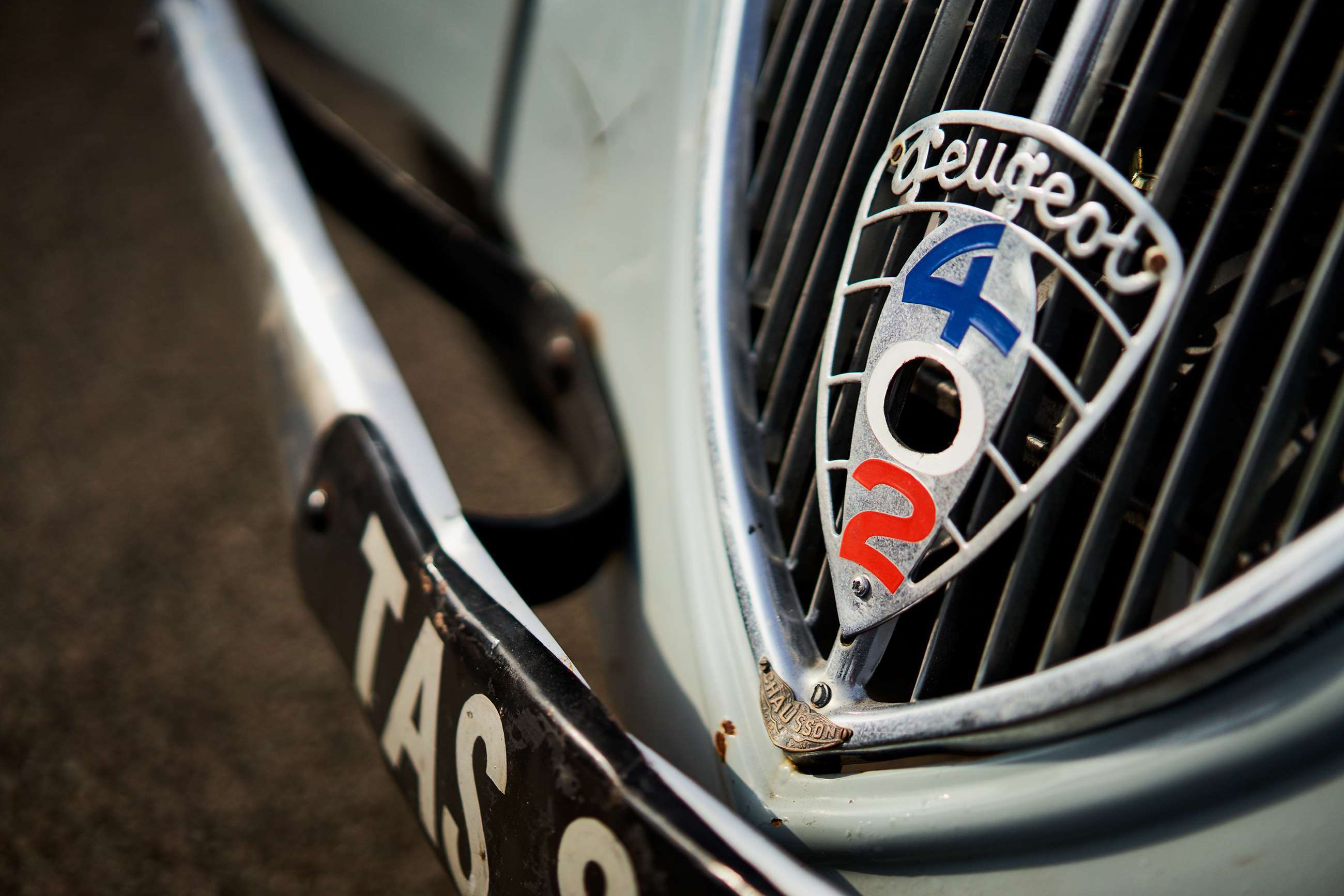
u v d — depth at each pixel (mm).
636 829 608
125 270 2430
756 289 921
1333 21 585
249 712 1588
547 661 723
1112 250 615
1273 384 582
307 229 1238
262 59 1808
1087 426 614
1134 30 723
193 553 1825
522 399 2143
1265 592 548
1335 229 570
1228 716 560
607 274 1114
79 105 2990
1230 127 662
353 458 986
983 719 634
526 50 1293
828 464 772
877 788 685
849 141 855
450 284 1399
